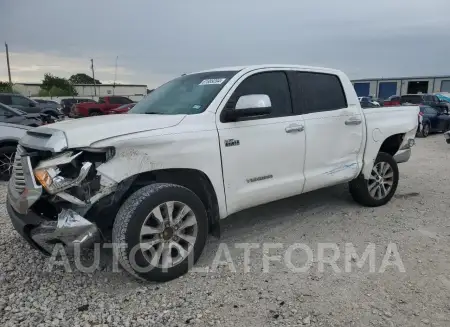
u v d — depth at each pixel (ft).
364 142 16.96
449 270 12.05
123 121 11.34
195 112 12.48
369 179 17.76
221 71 14.33
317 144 15.07
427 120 55.21
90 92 215.51
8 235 15.12
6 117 30.96
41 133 10.93
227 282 11.49
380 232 15.19
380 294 10.74
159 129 11.30
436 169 28.68
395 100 92.79
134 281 11.59
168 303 10.46
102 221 11.00
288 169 14.28
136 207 10.58
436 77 134.92
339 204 18.65
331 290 10.98
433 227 15.76
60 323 9.62
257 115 12.71
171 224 11.32
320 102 15.62
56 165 10.05
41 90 211.20
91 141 10.21
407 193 21.08
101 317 9.87
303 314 9.89
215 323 9.59
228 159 12.55
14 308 10.23
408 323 9.46
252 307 10.23
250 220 16.60
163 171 11.62
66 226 9.91
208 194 12.44
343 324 9.46
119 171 10.46
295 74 15.06
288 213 17.42
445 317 9.68
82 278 11.80
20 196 10.57
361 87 153.38
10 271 12.25
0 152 25.02
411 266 12.35
